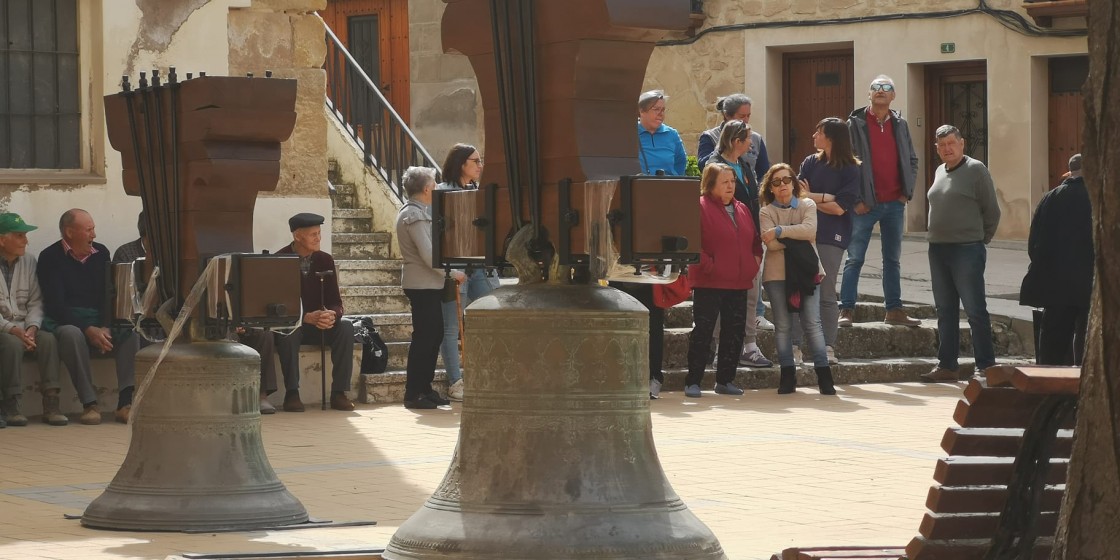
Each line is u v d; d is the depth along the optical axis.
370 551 7.44
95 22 16.94
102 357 16.08
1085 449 5.18
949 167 19.23
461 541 6.65
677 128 33.06
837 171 19.03
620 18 6.47
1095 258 5.12
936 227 19.27
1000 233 30.48
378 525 9.61
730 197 17.48
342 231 21.22
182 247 9.47
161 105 9.56
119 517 9.31
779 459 12.67
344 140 22.05
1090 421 5.17
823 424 15.18
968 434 5.93
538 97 6.79
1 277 15.38
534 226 6.84
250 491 9.41
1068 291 15.64
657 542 6.66
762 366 18.97
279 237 18.06
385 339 18.78
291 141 18.23
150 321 10.05
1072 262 15.62
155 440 9.41
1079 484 5.20
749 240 17.62
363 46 34.84
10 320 15.36
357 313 19.05
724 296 17.62
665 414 15.98
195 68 17.53
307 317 16.53
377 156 21.88
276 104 9.24
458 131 33.28
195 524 9.22
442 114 33.47
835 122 19.00
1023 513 6.00
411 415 16.12
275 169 9.35
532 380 6.71
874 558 6.50
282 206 18.08
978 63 30.89
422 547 6.75
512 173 6.91
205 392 9.38
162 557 8.32
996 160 30.38
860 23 31.17
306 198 18.28
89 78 16.97
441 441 14.03
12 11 16.56
